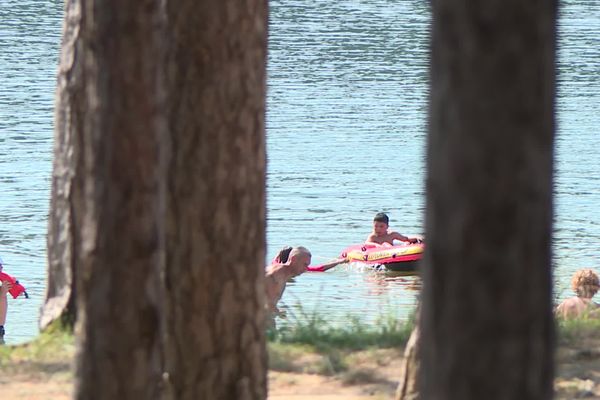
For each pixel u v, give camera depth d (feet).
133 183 58.03
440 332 42.98
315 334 121.49
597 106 493.36
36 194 339.57
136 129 57.93
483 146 41.75
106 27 57.72
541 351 42.86
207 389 81.71
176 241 80.69
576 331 122.72
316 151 404.36
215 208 80.38
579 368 107.65
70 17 122.01
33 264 277.23
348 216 328.29
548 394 43.34
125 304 58.54
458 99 42.01
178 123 79.87
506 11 41.42
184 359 81.66
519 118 41.70
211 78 79.46
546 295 42.75
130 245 58.23
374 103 498.28
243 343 82.17
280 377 104.73
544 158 42.24
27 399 96.37
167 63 79.77
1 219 313.94
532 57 41.75
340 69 586.04
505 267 41.98
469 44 41.73
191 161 79.92
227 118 80.02
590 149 404.36
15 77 538.47
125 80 57.72
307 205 337.31
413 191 354.54
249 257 81.92
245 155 80.94
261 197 82.48
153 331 59.31
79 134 122.21
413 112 481.46
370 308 245.04
